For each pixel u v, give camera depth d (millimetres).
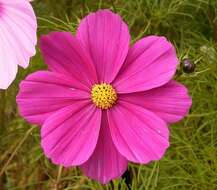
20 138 361
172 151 312
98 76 192
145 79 187
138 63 189
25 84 180
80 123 186
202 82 319
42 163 363
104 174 184
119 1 362
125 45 187
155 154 177
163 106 185
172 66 183
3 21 198
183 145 316
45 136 180
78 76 190
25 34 194
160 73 184
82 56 188
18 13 197
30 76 181
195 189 305
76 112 187
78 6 377
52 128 181
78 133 184
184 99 183
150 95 187
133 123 186
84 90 190
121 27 187
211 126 322
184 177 302
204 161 315
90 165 184
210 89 334
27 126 363
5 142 373
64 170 355
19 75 354
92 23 187
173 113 184
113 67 191
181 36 344
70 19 370
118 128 186
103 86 190
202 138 328
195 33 360
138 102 189
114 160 185
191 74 235
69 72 189
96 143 182
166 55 186
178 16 365
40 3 383
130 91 188
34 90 181
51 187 359
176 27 363
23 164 372
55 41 185
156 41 188
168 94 185
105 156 185
